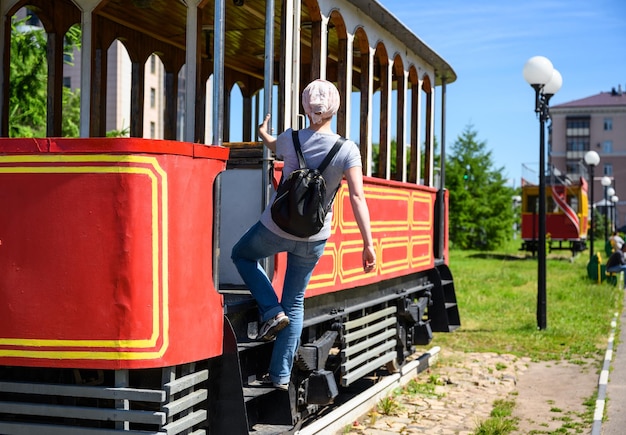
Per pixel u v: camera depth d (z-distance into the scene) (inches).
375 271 281.0
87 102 231.1
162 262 159.3
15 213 159.3
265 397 198.2
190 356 164.6
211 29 296.7
